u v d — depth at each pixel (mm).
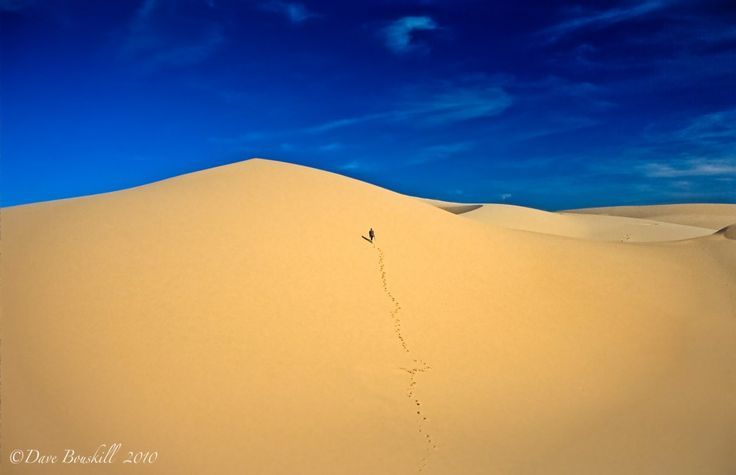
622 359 27031
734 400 24062
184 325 22234
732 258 41688
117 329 21297
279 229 29281
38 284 22766
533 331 27656
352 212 32625
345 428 19703
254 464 17422
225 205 30750
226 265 25859
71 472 15750
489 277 31016
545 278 32688
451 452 19031
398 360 23578
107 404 18391
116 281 23594
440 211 39156
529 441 20094
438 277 29531
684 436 20906
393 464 18141
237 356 21562
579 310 30375
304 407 20250
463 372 23766
